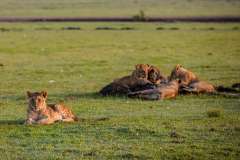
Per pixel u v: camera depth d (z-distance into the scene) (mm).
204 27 63125
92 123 16250
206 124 16391
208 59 35688
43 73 28953
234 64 33000
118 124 16172
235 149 13883
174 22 71438
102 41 47594
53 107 16328
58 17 79688
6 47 42062
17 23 69125
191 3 121250
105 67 31484
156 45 44594
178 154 13375
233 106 19609
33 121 15945
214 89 22094
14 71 29609
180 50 41031
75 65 32250
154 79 21969
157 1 128000
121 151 13562
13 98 21719
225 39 49781
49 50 40438
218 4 117438
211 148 13938
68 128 15625
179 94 21453
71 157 13078
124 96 21375
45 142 14328
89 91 23391
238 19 75750
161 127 15844
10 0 122750
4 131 15234
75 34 54188
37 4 111312
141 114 18062
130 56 37031
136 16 74500
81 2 118438
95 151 13531
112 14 86375
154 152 13500
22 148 13812
